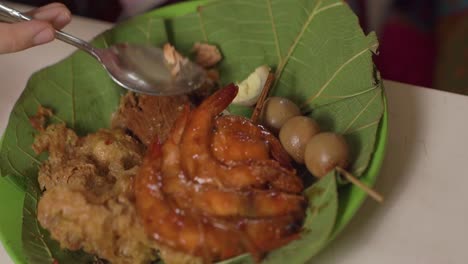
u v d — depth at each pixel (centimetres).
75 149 53
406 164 51
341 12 53
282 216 44
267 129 51
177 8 61
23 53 63
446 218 48
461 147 52
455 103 55
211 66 58
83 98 57
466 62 77
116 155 51
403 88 56
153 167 46
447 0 79
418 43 79
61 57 62
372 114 49
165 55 55
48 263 46
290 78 55
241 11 58
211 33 59
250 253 43
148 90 54
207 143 46
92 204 45
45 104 55
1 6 54
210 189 44
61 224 45
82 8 73
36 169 53
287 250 43
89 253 47
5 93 60
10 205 50
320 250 45
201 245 43
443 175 50
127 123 55
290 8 56
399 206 49
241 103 54
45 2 71
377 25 79
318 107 53
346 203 45
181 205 44
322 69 53
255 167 46
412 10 79
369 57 51
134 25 59
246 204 44
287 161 48
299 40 55
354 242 47
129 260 45
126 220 44
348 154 46
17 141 53
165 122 54
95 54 54
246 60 58
